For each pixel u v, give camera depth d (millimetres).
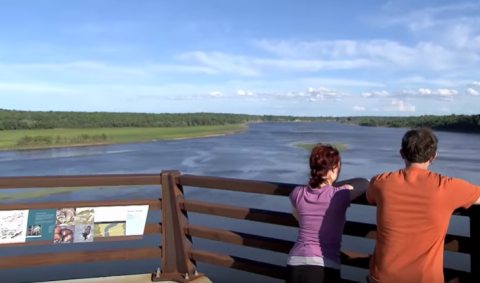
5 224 3527
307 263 2420
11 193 27500
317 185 2521
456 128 162625
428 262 2133
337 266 2426
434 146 2254
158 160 56812
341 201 2455
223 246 15273
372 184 2377
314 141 99750
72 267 13484
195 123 198375
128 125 171500
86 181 3607
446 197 2135
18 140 100062
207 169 44719
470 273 2648
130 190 28562
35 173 45812
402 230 2191
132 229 3752
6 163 57312
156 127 178375
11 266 3576
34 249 14266
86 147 90000
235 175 39750
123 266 13461
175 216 3770
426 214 2150
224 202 24391
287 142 96625
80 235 3641
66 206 3623
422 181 2199
